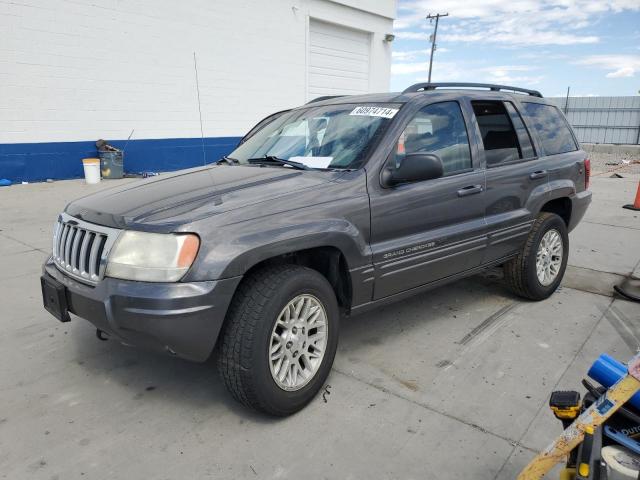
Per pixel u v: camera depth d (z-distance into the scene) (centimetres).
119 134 1177
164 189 313
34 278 507
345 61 1717
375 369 341
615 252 641
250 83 1427
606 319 428
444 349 370
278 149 383
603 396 183
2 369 338
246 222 271
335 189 310
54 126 1072
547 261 463
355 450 261
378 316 429
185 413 292
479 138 403
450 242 369
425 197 350
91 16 1085
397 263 337
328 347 304
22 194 941
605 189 1177
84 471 246
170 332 251
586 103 2970
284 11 1473
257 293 268
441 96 388
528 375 335
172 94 1256
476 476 244
